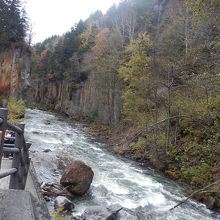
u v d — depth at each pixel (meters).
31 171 9.01
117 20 65.81
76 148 24.19
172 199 14.62
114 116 42.06
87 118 55.12
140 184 16.50
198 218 12.69
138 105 22.11
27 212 4.64
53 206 11.00
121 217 11.38
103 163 20.34
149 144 21.44
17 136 5.69
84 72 64.69
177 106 13.49
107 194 14.06
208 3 7.69
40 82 89.88
